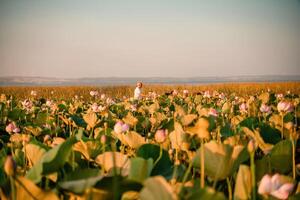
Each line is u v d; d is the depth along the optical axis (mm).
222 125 4293
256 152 3355
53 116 6363
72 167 2330
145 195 1282
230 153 1994
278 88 29984
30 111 7957
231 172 2055
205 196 1265
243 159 2082
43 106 9828
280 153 2402
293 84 32750
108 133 3832
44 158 1905
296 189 1942
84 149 2764
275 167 2443
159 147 2486
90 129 5016
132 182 1579
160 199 1251
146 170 1819
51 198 1538
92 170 1957
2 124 6336
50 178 2191
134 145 3113
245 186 1818
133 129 4875
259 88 29531
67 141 1876
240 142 3053
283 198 1619
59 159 1908
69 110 8039
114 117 6230
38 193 1529
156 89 30984
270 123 4711
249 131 3254
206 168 2049
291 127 2916
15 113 6234
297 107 5402
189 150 2898
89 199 1585
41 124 5859
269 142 3350
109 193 1618
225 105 6305
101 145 2768
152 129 4984
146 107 7453
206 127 2047
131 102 9602
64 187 1568
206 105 7613
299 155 2998
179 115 5094
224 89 28922
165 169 2305
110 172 2162
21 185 1518
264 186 1646
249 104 6805
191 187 1886
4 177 2256
